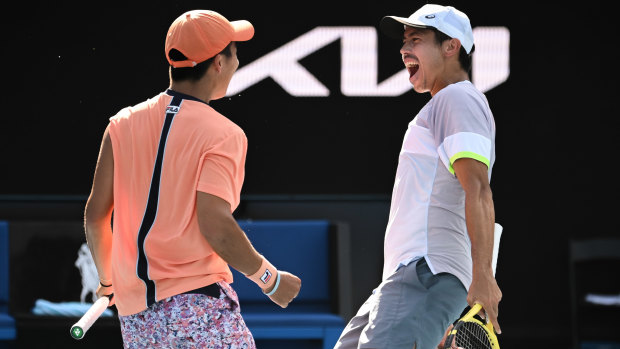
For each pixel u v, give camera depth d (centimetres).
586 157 2475
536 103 2464
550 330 2480
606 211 2478
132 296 995
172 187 982
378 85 2436
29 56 2364
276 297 1044
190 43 1009
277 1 2412
